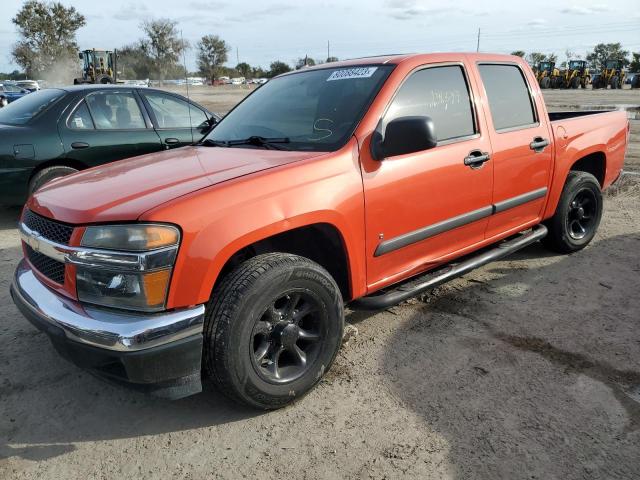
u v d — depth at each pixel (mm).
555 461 2443
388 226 3193
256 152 3225
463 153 3580
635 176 8242
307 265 2768
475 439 2600
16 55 66750
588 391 2949
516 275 4578
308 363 2896
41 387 3137
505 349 3402
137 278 2381
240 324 2551
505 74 4121
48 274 2752
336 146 3061
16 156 5855
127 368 2375
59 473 2471
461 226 3695
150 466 2504
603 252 5082
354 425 2730
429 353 3379
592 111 5520
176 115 7035
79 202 2639
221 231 2494
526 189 4188
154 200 2504
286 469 2453
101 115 6422
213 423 2789
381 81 3326
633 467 2398
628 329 3623
